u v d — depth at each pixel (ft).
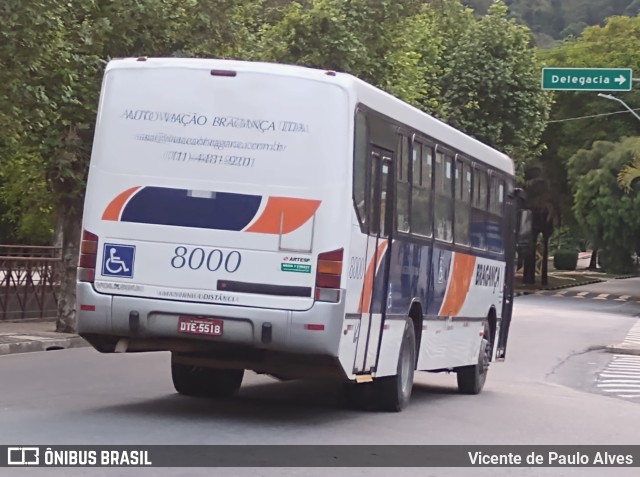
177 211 36.81
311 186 36.24
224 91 36.96
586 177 190.90
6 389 44.70
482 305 57.06
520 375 75.05
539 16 357.00
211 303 36.37
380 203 39.78
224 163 36.65
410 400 50.39
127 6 70.03
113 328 37.14
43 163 73.97
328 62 92.02
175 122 37.14
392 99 41.14
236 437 34.09
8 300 82.69
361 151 37.70
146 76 37.58
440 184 47.83
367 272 38.65
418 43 128.26
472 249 53.83
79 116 69.51
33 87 61.46
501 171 59.67
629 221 185.68
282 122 36.55
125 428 34.73
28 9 54.85
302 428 37.24
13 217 123.24
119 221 37.19
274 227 36.24
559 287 248.93
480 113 135.95
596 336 121.29
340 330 36.19
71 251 75.77
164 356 65.36
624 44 227.81
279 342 36.04
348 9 95.86
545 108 139.13
